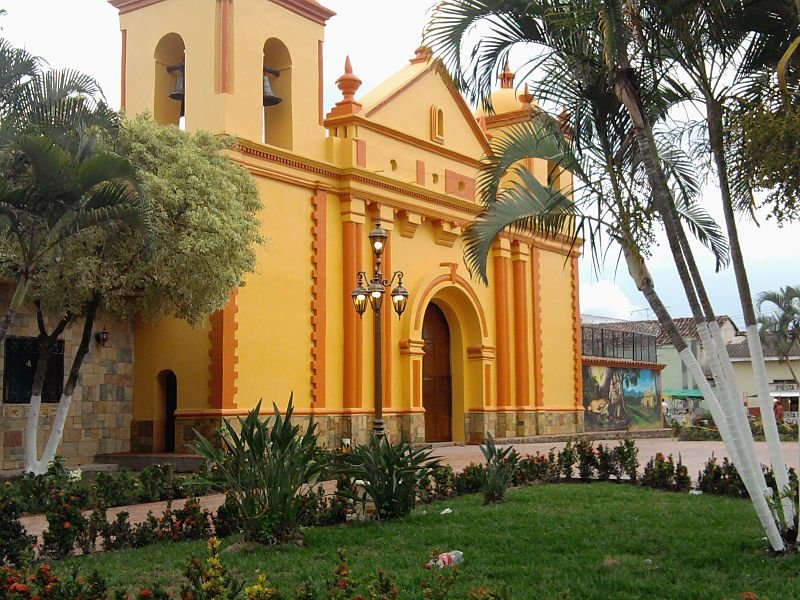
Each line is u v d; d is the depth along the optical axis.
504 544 10.21
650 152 9.56
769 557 9.03
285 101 23.83
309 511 11.83
